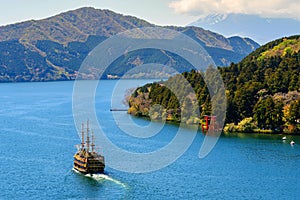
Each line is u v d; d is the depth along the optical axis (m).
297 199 104.00
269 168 129.00
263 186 112.69
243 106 189.75
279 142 165.12
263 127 185.25
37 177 120.00
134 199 101.44
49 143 164.38
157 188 108.62
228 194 106.19
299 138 172.50
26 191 109.31
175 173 120.38
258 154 145.88
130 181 113.25
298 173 124.00
